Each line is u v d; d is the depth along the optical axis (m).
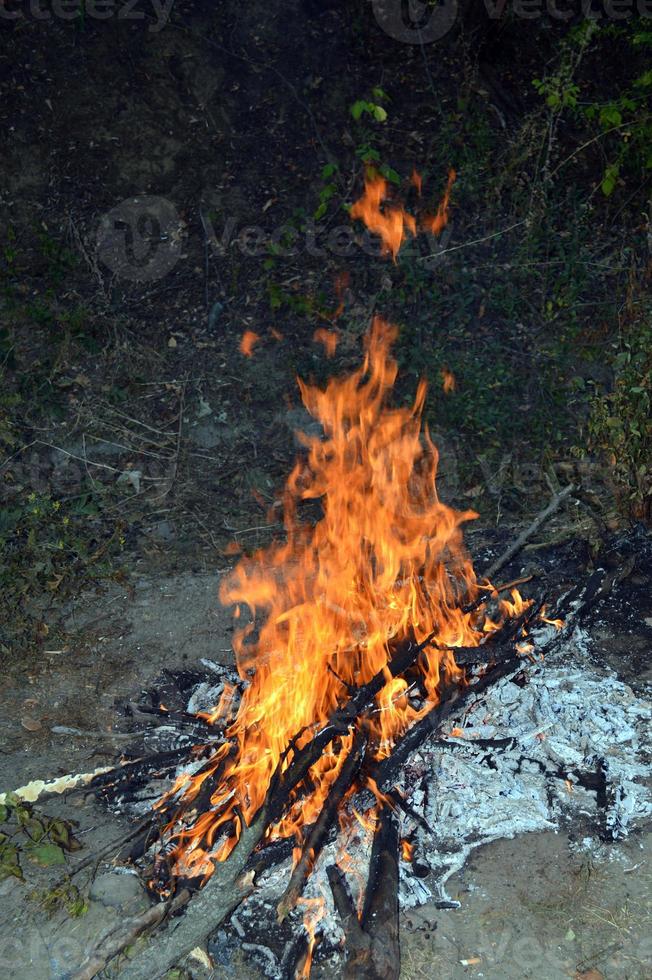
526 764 3.13
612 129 4.53
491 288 4.45
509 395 4.26
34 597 3.71
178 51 5.00
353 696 3.11
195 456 4.20
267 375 4.39
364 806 2.98
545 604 3.48
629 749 3.19
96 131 4.86
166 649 3.56
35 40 4.91
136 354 4.43
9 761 3.25
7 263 4.57
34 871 2.98
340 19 5.11
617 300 4.37
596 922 2.85
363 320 4.49
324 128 4.96
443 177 4.81
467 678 3.24
